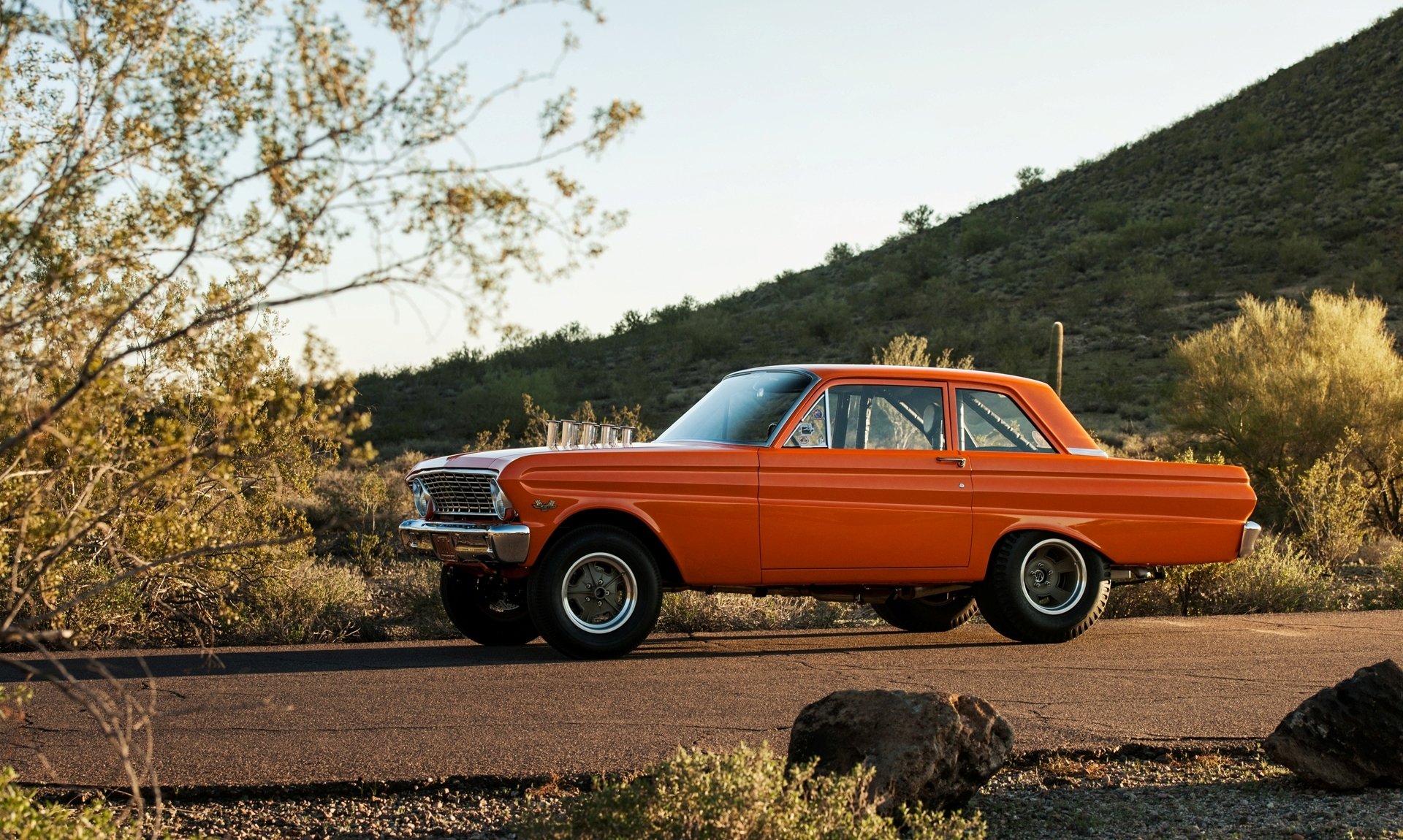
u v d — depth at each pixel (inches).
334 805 204.4
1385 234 2561.5
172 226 145.4
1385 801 209.0
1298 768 215.8
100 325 143.0
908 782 185.3
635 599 326.0
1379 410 873.5
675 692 282.2
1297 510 709.9
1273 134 3307.1
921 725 189.0
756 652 346.6
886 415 354.3
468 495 331.0
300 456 360.2
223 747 229.9
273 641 411.2
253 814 199.3
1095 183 3649.1
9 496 150.6
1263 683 299.9
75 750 225.6
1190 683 299.6
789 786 167.5
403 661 328.2
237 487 178.2
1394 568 561.6
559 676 300.4
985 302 2792.8
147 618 402.6
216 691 280.7
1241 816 201.2
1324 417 871.1
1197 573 492.7
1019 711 266.5
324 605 442.3
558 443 350.3
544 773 215.6
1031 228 3454.7
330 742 234.2
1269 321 1104.2
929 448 356.8
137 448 156.9
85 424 141.4
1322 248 2588.6
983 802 207.6
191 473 159.3
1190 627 400.2
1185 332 2290.8
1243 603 497.7
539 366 2583.7
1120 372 2044.8
